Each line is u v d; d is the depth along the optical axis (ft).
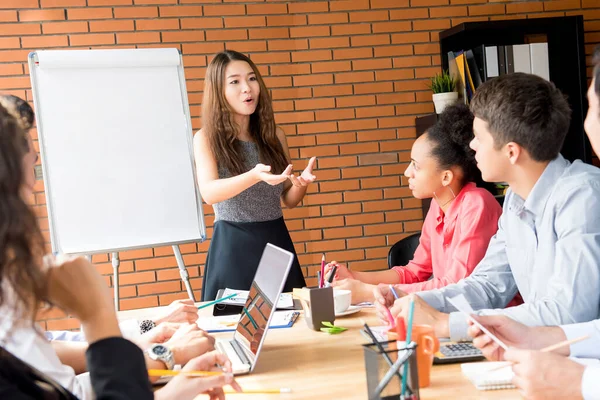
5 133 2.73
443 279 7.41
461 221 7.56
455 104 7.82
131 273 13.73
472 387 4.26
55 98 10.63
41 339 3.61
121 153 10.91
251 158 10.29
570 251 5.42
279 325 6.42
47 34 13.32
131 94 11.00
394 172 14.79
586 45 15.11
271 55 14.28
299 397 4.34
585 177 5.65
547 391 3.89
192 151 11.30
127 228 10.87
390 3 14.60
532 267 6.18
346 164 14.65
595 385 3.79
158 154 11.09
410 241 10.18
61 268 3.16
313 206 14.57
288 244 10.38
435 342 4.33
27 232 2.70
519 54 13.53
